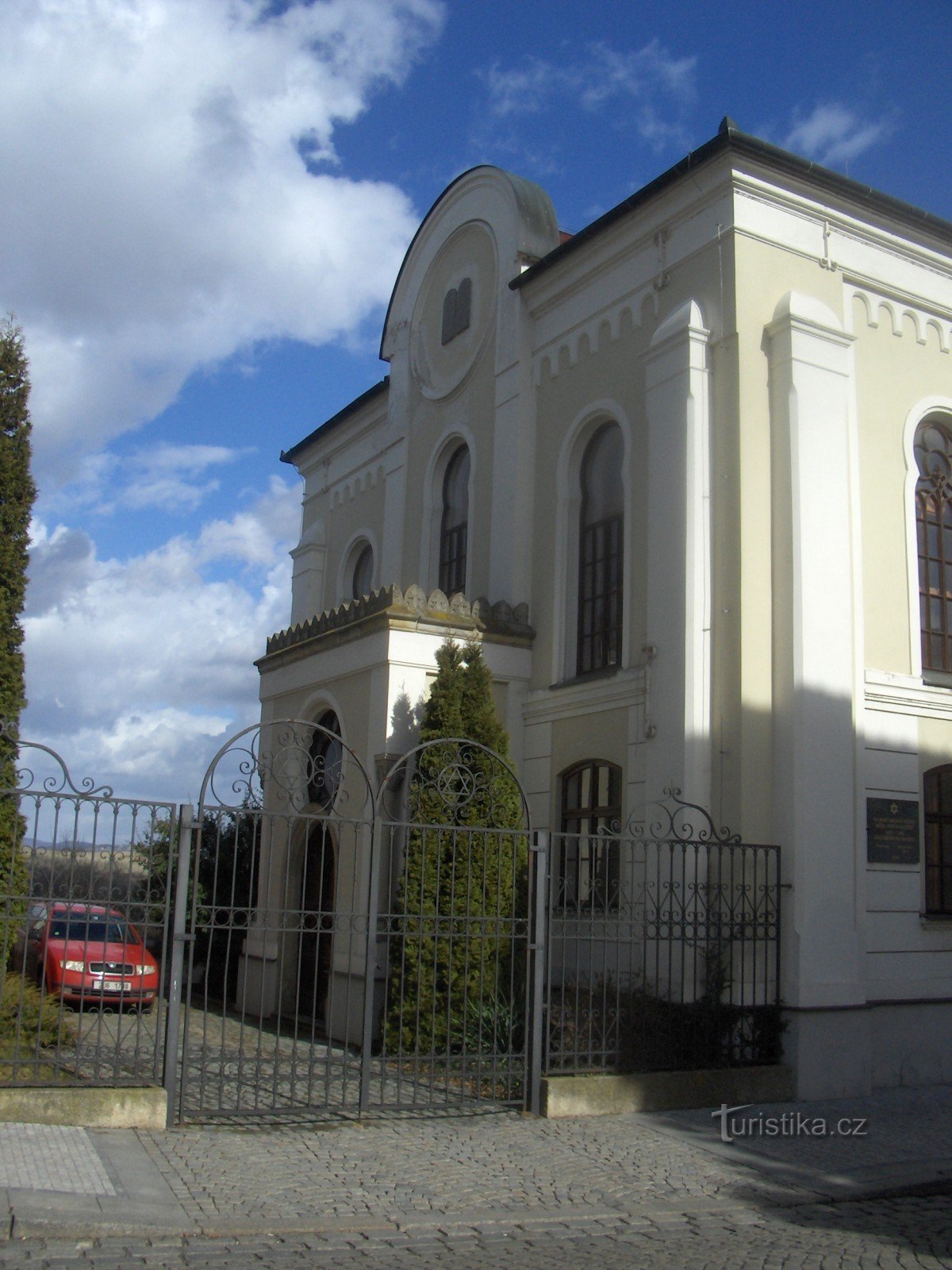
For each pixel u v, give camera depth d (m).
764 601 13.09
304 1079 10.29
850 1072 12.26
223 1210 7.36
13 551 11.26
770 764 12.80
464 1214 7.70
